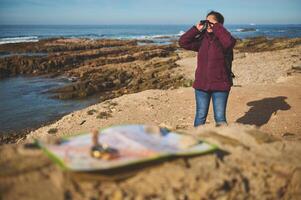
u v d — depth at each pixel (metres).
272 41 45.53
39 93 21.78
